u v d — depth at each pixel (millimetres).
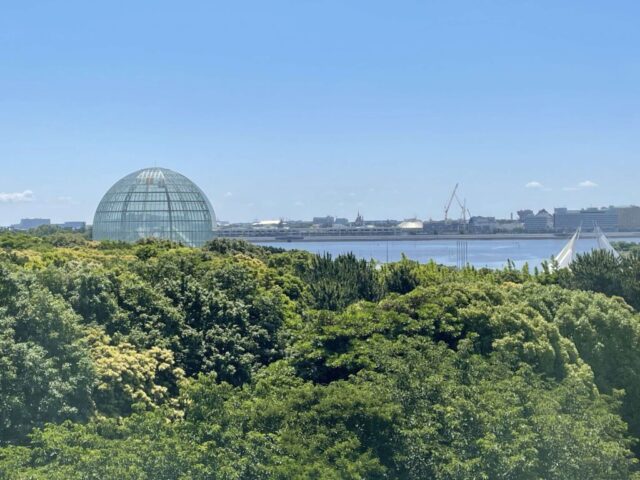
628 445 37469
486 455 27625
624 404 42188
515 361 37531
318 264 62750
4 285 31797
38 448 24141
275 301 46375
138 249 65750
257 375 37719
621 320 43969
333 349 36219
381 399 29797
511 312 40344
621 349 43594
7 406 26250
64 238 83750
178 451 24484
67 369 29188
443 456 27969
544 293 47094
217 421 27875
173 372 36375
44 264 51156
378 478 27641
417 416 30062
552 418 29672
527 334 39562
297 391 30172
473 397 30891
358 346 35719
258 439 27188
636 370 43219
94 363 31734
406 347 34750
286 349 41812
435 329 38688
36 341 30016
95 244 78438
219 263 51094
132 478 22875
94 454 23297
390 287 56750
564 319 43812
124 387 32406
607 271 60000
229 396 30156
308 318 45031
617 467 30969
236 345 41000
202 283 45719
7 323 29391
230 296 45219
